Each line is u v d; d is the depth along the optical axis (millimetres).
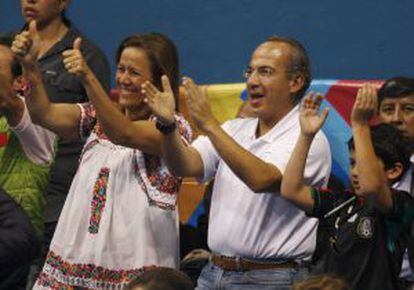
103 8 14898
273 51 8562
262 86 8547
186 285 6738
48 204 10258
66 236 8586
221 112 11273
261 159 8406
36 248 8055
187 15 14570
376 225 8164
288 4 14039
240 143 8703
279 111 8617
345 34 13766
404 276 8844
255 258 8391
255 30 14219
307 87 8672
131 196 8562
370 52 13656
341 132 10891
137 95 8711
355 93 10867
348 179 10789
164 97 8352
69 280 8516
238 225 8414
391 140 8359
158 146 8500
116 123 8383
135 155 8617
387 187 8141
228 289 8438
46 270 8656
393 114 10047
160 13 14688
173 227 8656
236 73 14352
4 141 9289
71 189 8734
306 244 8414
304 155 8141
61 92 10500
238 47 14328
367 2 13648
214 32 14445
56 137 9430
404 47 13516
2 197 8039
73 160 10367
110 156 8656
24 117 9109
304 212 8352
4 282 7961
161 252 8578
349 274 8164
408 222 8188
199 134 10820
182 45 14602
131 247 8500
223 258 8500
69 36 10852
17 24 15070
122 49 8797
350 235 8211
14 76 9031
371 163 8031
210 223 8648
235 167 8203
